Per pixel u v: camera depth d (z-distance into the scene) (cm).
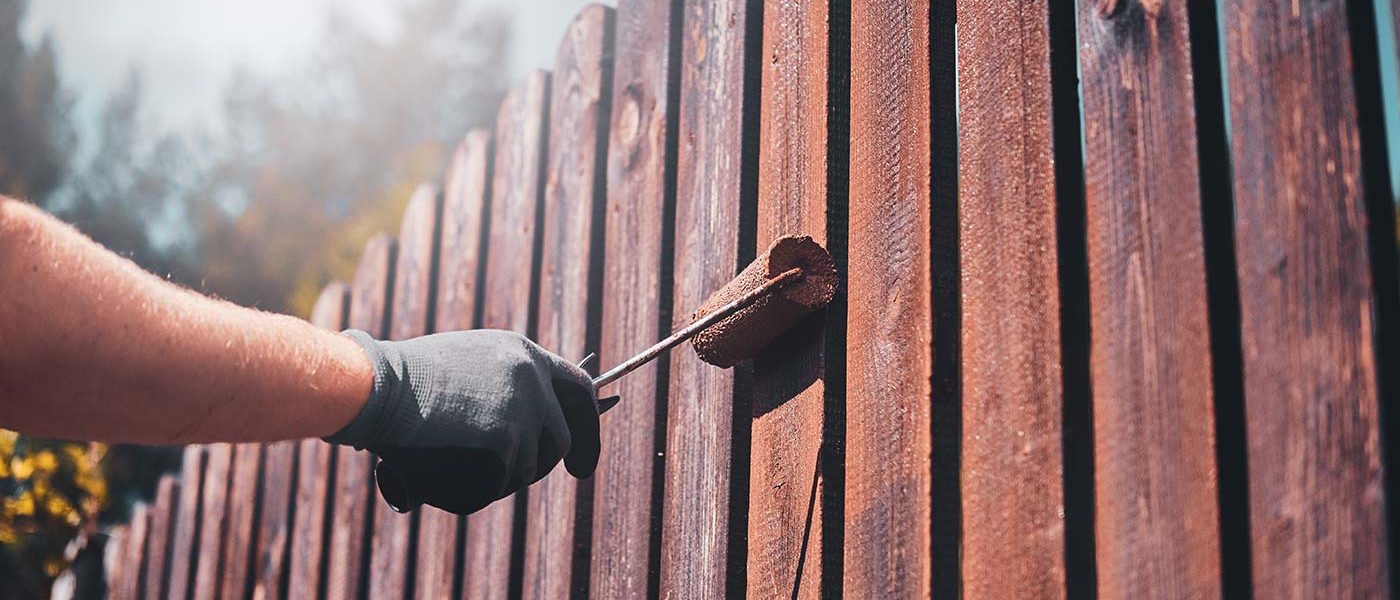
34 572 828
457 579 277
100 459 678
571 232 250
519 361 154
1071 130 138
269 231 3058
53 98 3534
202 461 466
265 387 132
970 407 140
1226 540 112
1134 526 120
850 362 159
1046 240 134
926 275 147
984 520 136
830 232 167
